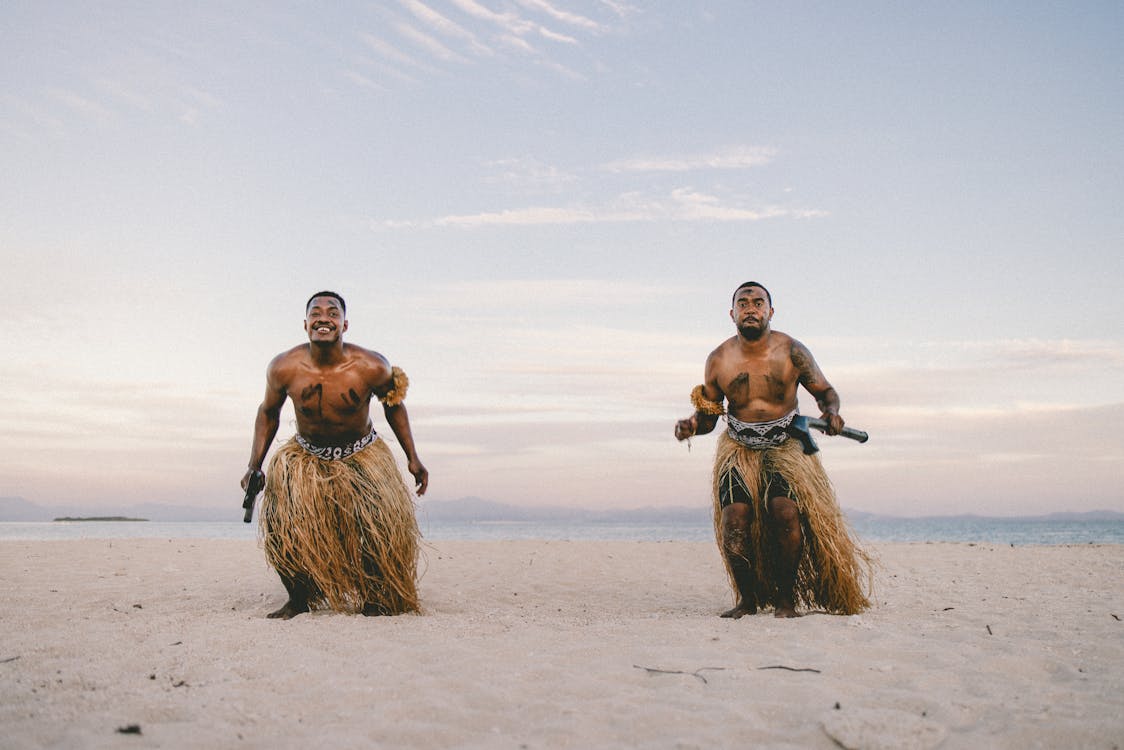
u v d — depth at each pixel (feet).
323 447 20.35
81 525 221.46
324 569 19.61
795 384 20.68
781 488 20.08
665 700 11.93
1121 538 148.56
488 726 10.99
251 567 34.50
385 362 20.90
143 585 27.17
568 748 10.21
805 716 11.27
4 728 10.68
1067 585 27.22
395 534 20.17
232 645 15.26
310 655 14.38
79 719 11.00
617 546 53.01
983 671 13.69
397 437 21.56
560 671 13.39
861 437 20.30
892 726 10.54
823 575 19.86
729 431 20.98
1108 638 16.31
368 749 9.98
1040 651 14.98
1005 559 39.50
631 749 10.17
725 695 12.19
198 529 175.01
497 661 14.10
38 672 13.29
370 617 19.39
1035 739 10.44
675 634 16.57
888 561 38.34
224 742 10.16
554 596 25.79
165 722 11.00
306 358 20.22
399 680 12.78
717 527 20.83
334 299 20.26
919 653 14.73
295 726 10.80
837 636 16.19
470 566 37.04
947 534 203.00
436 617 19.53
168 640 15.69
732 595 26.35
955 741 10.37
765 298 20.38
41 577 29.50
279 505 19.90
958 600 22.81
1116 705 11.71
